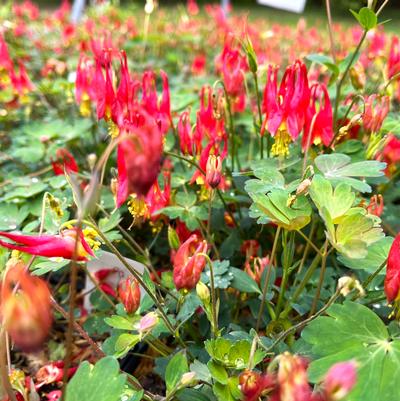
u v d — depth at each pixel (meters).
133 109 0.21
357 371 0.15
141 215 0.22
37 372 0.24
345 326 0.17
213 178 0.22
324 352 0.16
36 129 0.36
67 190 0.28
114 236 0.23
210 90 0.26
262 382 0.15
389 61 0.31
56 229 0.22
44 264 0.20
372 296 0.21
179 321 0.21
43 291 0.13
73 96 0.43
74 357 0.26
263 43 0.57
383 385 0.15
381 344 0.16
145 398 0.18
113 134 0.25
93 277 0.25
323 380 0.14
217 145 0.25
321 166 0.21
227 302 0.23
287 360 0.12
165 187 0.25
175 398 0.18
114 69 0.28
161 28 0.64
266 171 0.22
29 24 0.70
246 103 0.38
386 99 0.26
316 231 0.27
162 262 0.30
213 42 0.61
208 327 0.22
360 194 0.29
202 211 0.26
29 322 0.13
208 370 0.17
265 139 0.34
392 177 0.30
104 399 0.15
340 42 0.53
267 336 0.21
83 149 0.38
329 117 0.24
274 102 0.23
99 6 0.67
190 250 0.20
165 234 0.31
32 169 0.37
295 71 0.22
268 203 0.19
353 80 0.30
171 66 0.58
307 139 0.24
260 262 0.23
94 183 0.13
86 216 0.18
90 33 0.50
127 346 0.18
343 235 0.17
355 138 0.30
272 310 0.21
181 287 0.18
